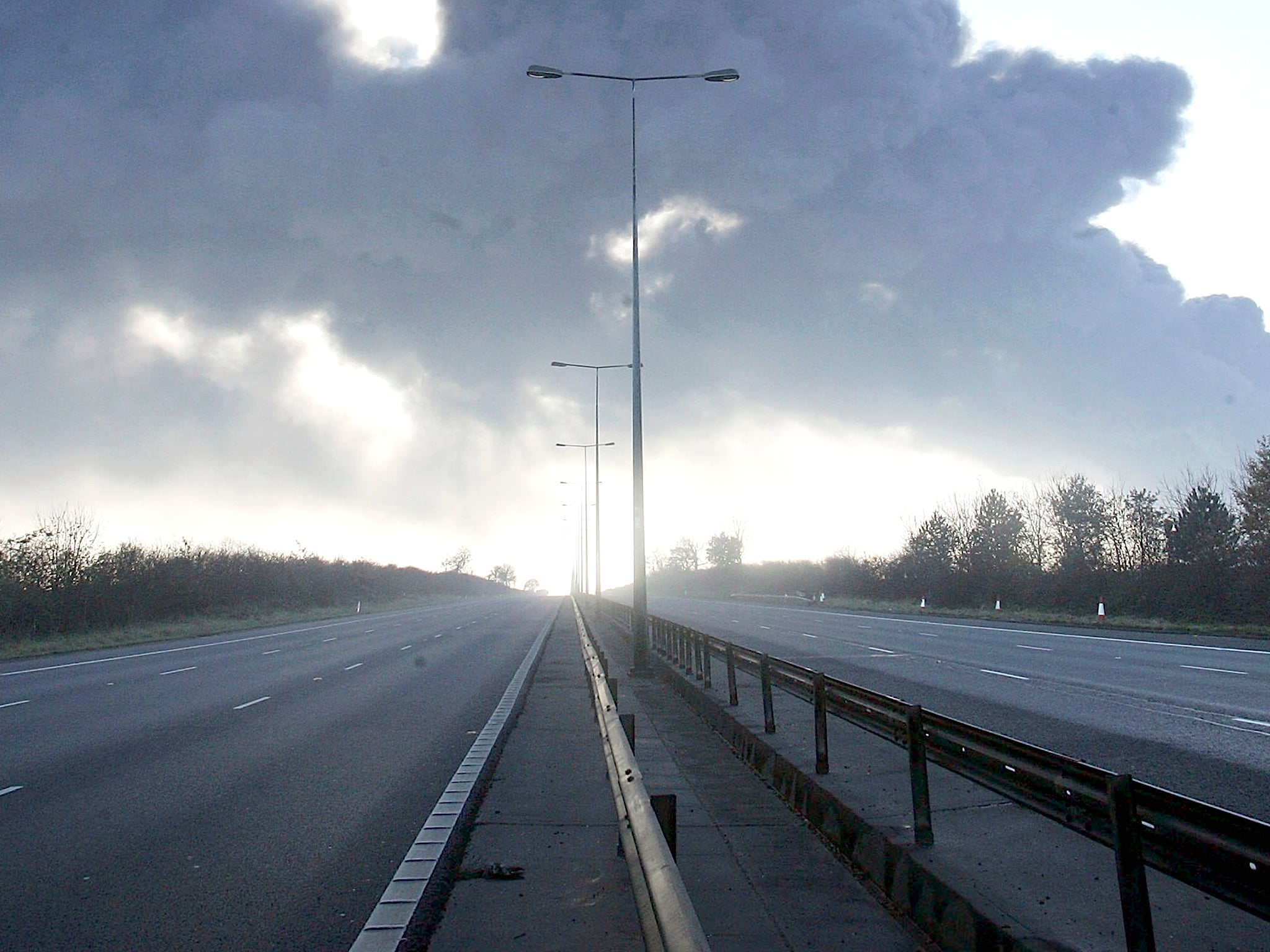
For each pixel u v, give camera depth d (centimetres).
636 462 2353
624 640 3203
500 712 1591
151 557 5478
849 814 741
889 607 6112
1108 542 5669
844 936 553
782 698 1512
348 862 710
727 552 15200
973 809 746
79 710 1634
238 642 3788
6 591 3950
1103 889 548
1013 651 2667
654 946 380
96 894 636
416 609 8962
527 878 668
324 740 1302
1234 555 4341
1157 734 1212
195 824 830
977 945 507
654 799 533
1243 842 337
